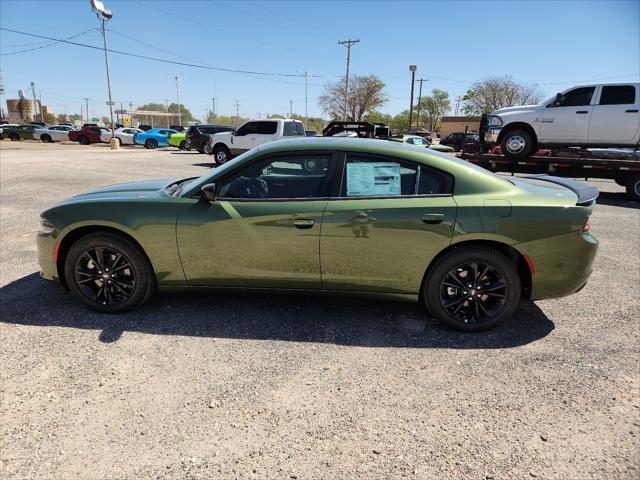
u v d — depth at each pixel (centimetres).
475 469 222
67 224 369
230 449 233
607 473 220
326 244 349
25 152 2239
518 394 283
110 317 376
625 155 1061
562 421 258
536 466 225
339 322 376
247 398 274
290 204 352
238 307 399
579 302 426
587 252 346
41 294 421
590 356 329
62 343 333
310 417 258
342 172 355
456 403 273
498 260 345
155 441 237
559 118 1045
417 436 245
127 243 366
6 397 270
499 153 1170
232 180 364
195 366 307
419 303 415
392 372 305
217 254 360
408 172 352
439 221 339
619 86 992
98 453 228
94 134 3441
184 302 407
